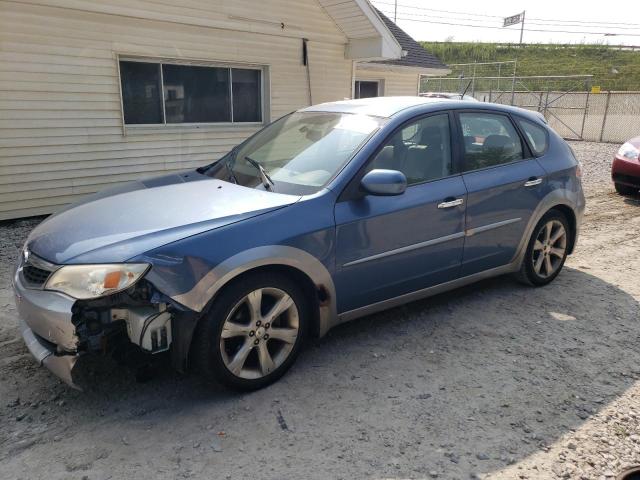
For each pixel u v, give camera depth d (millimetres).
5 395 3172
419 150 3949
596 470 2621
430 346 3844
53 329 2803
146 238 2932
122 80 8172
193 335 3004
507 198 4371
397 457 2680
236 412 3035
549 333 4086
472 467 2623
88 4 7492
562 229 4988
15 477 2510
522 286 5055
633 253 6246
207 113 9336
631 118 24375
